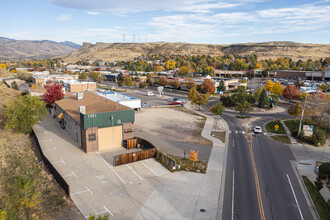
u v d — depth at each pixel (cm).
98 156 3384
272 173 3028
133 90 10800
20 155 3091
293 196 2506
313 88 9956
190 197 2430
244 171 3061
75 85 8819
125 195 2427
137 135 4400
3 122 4228
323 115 5266
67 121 4388
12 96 6656
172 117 5922
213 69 18088
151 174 2886
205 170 3053
